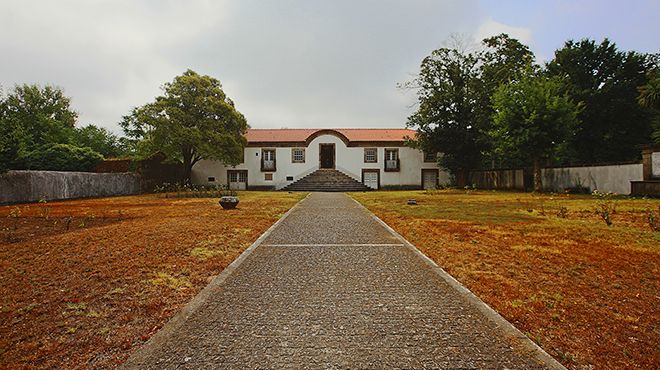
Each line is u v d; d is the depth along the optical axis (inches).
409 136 1384.1
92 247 245.0
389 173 1347.2
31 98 1563.7
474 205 557.9
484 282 168.9
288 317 132.0
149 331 121.5
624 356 102.0
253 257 223.0
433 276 181.6
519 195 811.4
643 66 1028.5
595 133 1042.7
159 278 177.8
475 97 1124.5
